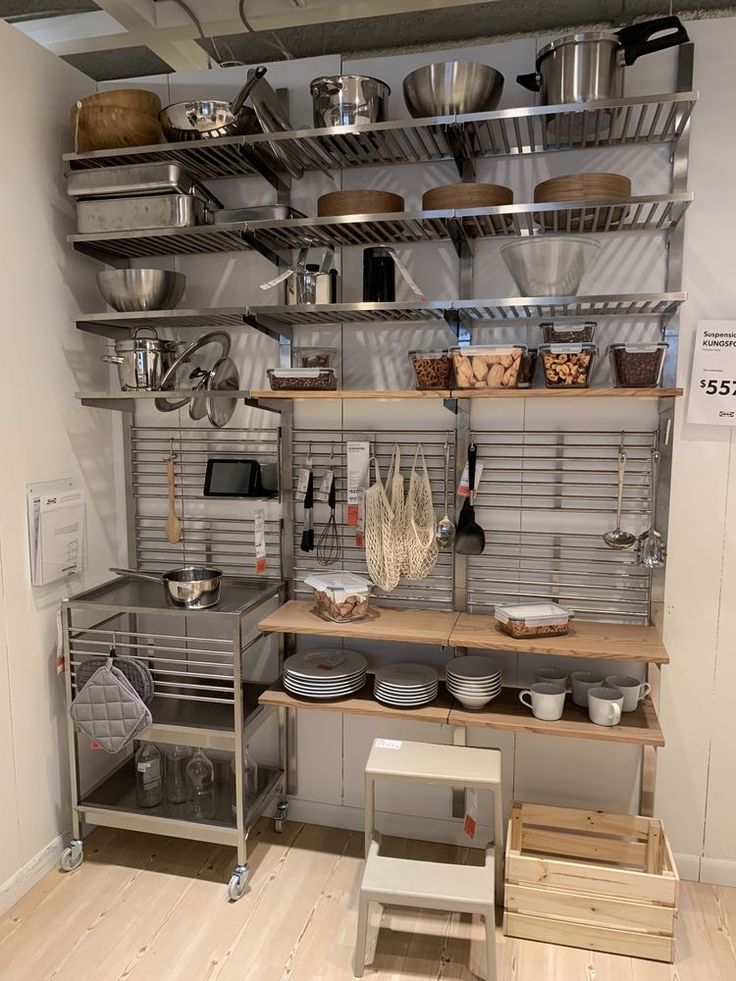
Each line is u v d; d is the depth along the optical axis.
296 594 2.62
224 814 2.38
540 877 2.07
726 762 2.31
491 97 2.07
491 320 2.36
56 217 2.42
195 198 2.30
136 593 2.51
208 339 2.48
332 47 2.61
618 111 2.09
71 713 2.32
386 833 2.59
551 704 2.12
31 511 2.31
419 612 2.43
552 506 2.36
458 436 2.37
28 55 2.28
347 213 2.14
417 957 2.03
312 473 2.49
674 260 2.18
